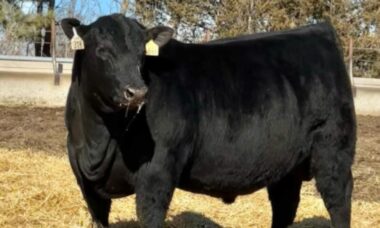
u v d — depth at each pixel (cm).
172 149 457
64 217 640
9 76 1536
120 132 446
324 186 539
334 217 543
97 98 436
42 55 1941
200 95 477
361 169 1048
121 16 439
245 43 528
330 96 536
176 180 465
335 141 538
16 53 2002
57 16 2375
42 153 1007
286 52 535
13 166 846
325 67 544
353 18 2578
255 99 498
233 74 498
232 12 2408
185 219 686
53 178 795
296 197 589
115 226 629
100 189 474
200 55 495
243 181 505
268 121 501
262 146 500
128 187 471
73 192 716
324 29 571
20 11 1972
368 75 2269
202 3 2523
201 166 485
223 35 2367
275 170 519
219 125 481
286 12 2559
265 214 724
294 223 709
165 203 457
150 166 452
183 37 2528
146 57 461
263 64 516
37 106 1524
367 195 912
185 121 461
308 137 532
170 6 2506
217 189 503
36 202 679
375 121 1523
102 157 453
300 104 520
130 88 405
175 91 462
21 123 1297
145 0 2494
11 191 711
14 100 1537
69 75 1556
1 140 1138
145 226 455
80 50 456
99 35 428
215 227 669
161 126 453
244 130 491
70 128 477
